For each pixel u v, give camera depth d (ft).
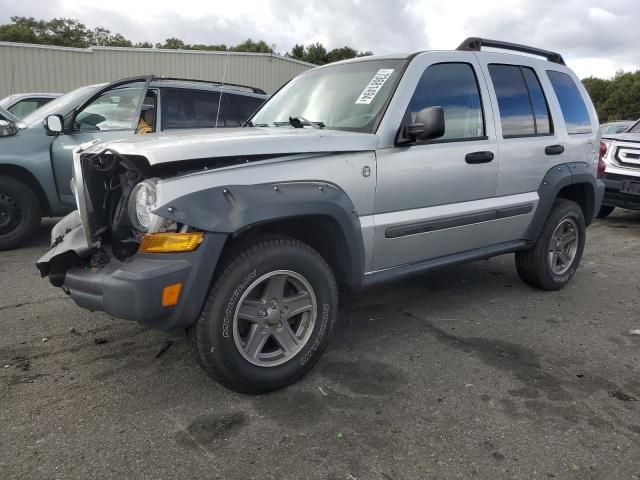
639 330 13.29
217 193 8.73
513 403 9.68
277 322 9.72
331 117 12.08
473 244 13.43
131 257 8.86
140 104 20.67
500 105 13.65
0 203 18.90
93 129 19.89
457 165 12.34
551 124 15.05
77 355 11.23
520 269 15.98
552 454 8.21
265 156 9.52
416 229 11.73
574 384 10.43
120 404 9.39
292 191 9.41
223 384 9.38
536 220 14.76
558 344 12.34
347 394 9.88
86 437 8.42
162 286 8.32
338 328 13.04
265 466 7.82
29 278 16.26
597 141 16.71
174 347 11.64
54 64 66.59
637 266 19.58
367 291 15.85
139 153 8.77
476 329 13.12
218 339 8.92
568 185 15.42
